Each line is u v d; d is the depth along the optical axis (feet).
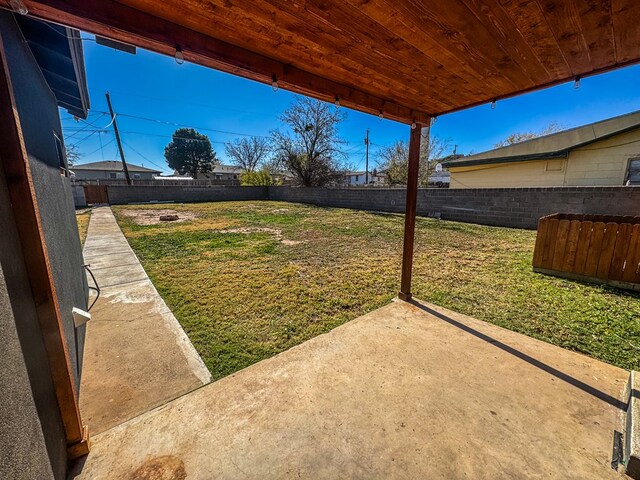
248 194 60.85
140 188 51.96
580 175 26.58
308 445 4.41
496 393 5.43
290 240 20.21
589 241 11.27
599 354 6.75
